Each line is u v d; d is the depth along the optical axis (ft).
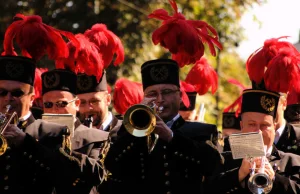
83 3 82.38
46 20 82.53
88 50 42.98
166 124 37.29
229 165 40.63
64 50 38.63
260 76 41.09
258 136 38.19
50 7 82.64
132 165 36.86
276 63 40.65
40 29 38.22
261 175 37.99
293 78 40.52
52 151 36.06
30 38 37.93
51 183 36.63
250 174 38.27
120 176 36.99
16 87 36.32
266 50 41.86
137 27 82.64
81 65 43.01
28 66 36.73
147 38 82.64
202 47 39.09
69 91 43.47
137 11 83.25
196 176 36.94
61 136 36.81
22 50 38.70
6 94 36.29
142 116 35.19
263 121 40.55
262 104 40.55
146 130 35.14
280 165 40.57
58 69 43.37
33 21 38.55
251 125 40.81
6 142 34.76
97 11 82.64
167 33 38.73
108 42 44.32
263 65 41.45
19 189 35.81
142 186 36.88
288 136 44.78
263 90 40.75
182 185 36.63
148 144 35.81
